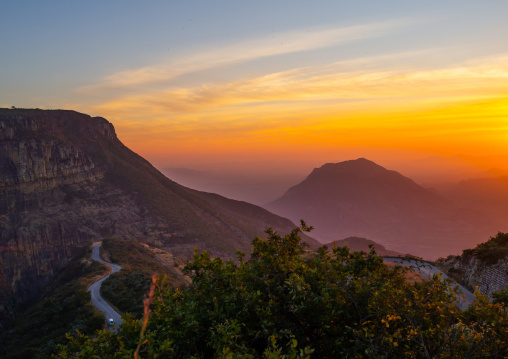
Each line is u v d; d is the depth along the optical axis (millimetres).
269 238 8453
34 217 197875
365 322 6367
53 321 53312
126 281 68125
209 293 7129
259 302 6648
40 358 37562
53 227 198625
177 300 7035
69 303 57156
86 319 47188
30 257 185375
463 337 5918
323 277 7555
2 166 199625
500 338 5797
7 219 191000
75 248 197625
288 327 6586
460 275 42906
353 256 8617
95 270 85562
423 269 44062
